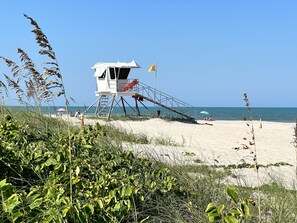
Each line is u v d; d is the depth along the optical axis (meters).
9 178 5.50
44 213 4.23
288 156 15.38
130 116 42.16
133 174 5.91
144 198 5.38
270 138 24.69
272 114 134.62
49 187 4.83
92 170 5.69
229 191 4.10
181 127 31.14
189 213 5.39
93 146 6.77
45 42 4.33
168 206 5.35
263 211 5.50
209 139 22.02
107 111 52.22
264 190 6.81
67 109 4.84
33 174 5.78
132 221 5.06
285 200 6.12
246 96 4.57
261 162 13.28
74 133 7.25
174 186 5.84
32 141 6.88
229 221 3.96
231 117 108.25
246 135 26.02
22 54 4.89
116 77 44.12
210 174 7.21
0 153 5.63
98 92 45.19
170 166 7.35
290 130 32.91
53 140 6.78
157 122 38.81
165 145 15.84
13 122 7.74
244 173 10.14
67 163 5.57
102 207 4.55
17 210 4.11
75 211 4.24
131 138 14.57
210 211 4.03
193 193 5.86
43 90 4.72
